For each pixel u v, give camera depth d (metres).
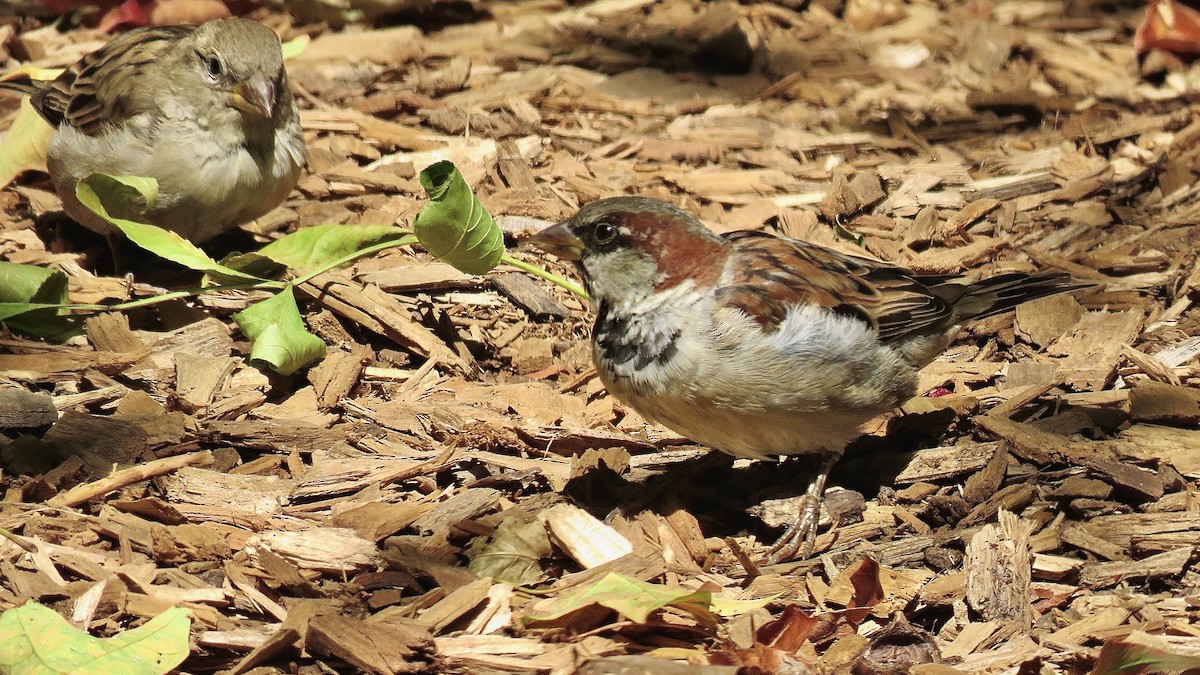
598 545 8.14
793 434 8.80
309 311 11.30
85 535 8.34
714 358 8.38
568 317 11.71
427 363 10.82
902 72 16.70
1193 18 16.53
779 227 13.20
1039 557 8.53
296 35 16.83
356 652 7.21
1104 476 9.18
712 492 9.57
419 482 9.24
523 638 7.50
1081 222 13.26
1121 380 10.60
